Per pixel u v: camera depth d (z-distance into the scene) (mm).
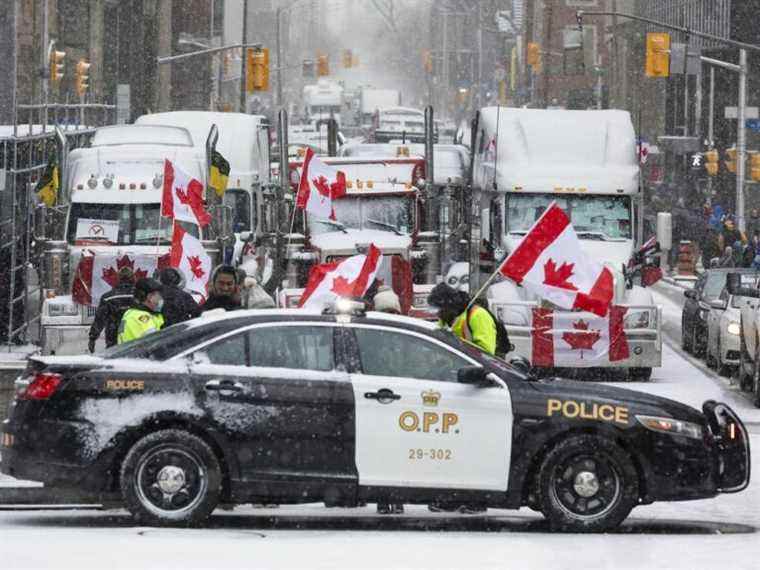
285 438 23016
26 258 53281
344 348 23328
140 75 145500
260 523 24812
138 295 28141
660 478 23641
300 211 50969
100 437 22750
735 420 24203
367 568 19531
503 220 52344
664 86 152500
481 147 57531
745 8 128750
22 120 87625
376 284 38875
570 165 52781
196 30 170250
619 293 48062
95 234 46719
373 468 23141
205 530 22703
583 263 27672
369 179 51281
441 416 23203
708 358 53062
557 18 186500
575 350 47312
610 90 178125
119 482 22969
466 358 23578
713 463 23844
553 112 54719
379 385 23188
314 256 50156
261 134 62875
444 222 60281
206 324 23406
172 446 22828
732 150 94250
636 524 25422
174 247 37969
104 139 50625
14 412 23141
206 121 59500
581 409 23438
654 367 49125
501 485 23344
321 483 23031
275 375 23125
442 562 20141
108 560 19766
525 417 23328
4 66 62094
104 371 22953
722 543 22781
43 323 45719
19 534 22281
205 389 22922
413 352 23484
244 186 57812
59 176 47344
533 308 47312
